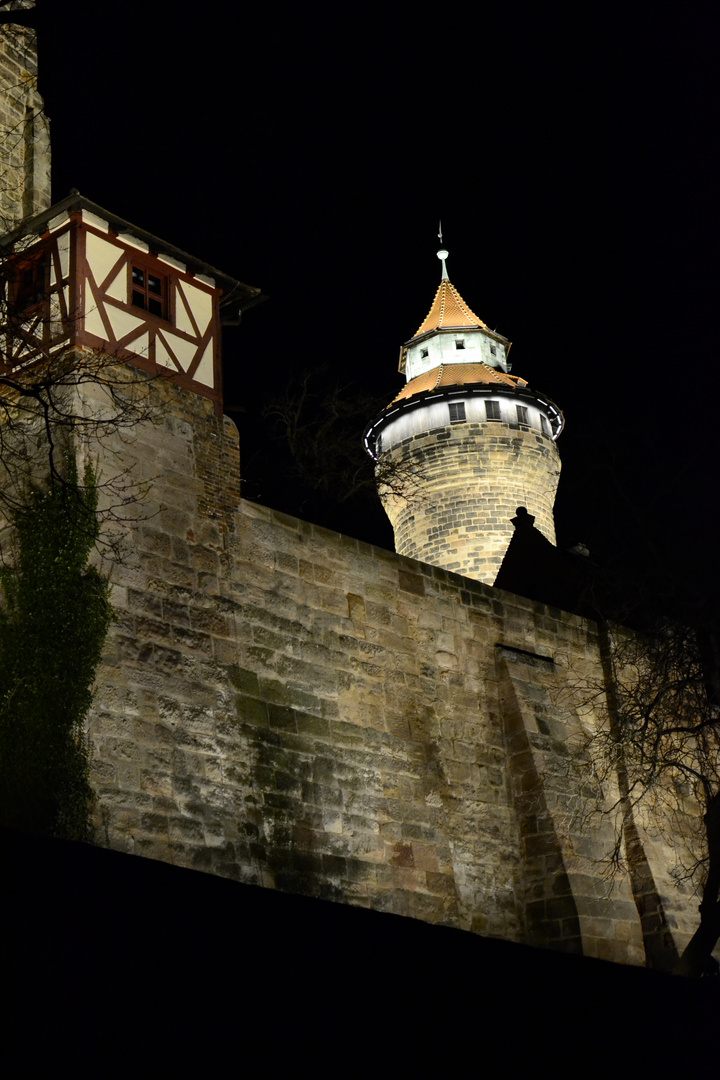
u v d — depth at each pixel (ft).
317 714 60.70
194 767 54.19
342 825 59.52
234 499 61.26
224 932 40.32
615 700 75.56
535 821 67.62
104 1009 33.17
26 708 51.03
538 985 47.06
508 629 72.95
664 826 73.31
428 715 66.23
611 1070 41.63
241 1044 34.32
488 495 138.41
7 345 57.62
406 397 144.77
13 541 55.88
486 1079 37.91
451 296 161.48
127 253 60.39
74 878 39.73
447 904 62.64
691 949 63.36
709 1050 46.70
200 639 56.85
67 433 55.36
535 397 145.28
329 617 63.41
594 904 66.44
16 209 69.46
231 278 64.49
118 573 54.44
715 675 70.69
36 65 73.41
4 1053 29.94
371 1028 37.99
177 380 60.70
